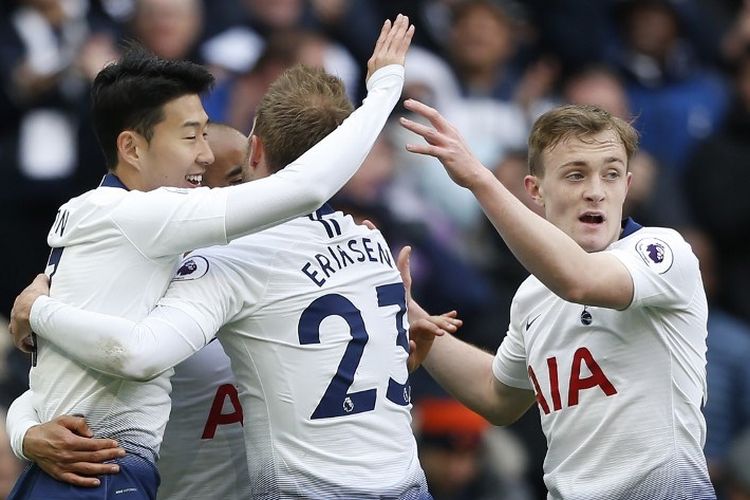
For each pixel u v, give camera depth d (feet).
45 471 34.55
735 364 64.23
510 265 65.26
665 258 35.37
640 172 69.77
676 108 78.13
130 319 34.27
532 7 81.87
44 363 35.19
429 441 57.06
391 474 35.45
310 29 74.28
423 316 39.78
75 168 65.82
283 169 34.65
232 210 33.94
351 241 36.68
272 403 35.32
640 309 35.73
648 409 35.76
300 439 35.17
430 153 33.83
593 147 35.78
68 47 69.62
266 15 73.67
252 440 35.60
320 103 36.50
